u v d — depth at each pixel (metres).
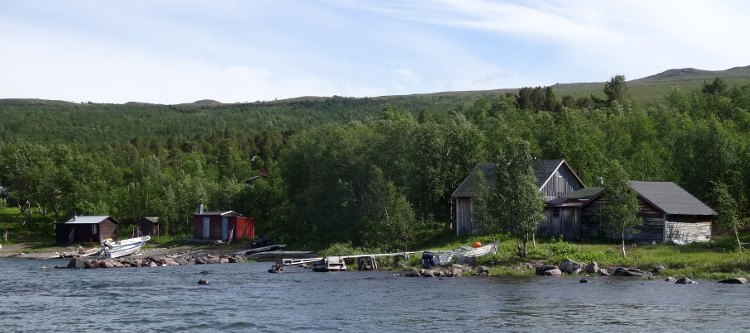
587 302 38.03
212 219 101.19
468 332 30.48
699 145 77.75
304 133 114.19
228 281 53.81
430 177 81.75
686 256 54.03
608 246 62.28
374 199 76.75
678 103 132.50
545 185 72.62
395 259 65.62
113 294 45.97
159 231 111.12
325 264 62.53
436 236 78.06
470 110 159.88
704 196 75.81
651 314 33.88
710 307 35.59
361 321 33.88
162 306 40.00
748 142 79.50
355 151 89.19
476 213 62.81
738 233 66.69
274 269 62.50
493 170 76.62
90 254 93.12
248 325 33.44
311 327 32.56
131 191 120.25
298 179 101.31
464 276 53.75
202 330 32.41
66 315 37.06
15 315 37.16
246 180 143.62
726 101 125.75
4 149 155.62
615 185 58.22
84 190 119.31
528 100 155.88
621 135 91.81
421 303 39.28
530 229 58.72
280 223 103.31
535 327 31.27
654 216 63.22
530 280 49.31
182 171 143.75
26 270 68.88
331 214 86.25
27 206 126.25
